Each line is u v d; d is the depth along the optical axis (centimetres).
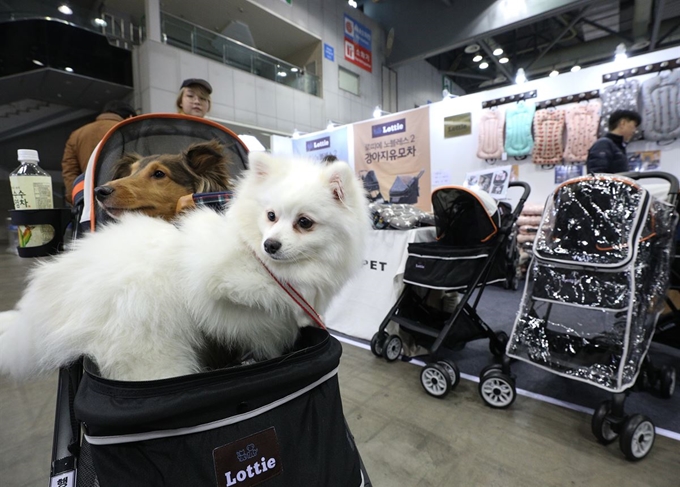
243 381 63
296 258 97
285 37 1131
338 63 1204
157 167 121
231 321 87
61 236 147
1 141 987
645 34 1000
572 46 1195
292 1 1062
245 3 957
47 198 155
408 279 243
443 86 1669
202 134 149
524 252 464
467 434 173
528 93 439
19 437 164
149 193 117
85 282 83
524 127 439
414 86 1498
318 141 651
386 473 147
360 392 214
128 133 134
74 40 796
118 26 902
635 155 383
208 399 59
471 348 286
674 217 188
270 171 113
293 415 70
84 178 131
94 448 58
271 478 64
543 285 182
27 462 148
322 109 1156
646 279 171
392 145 561
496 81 1536
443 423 182
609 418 156
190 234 92
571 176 424
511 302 406
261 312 90
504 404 193
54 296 87
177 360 85
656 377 202
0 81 818
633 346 163
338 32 1202
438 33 1130
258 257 94
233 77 927
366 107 1305
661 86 359
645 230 172
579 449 161
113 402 58
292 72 1091
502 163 470
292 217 102
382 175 576
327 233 106
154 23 800
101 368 77
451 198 237
